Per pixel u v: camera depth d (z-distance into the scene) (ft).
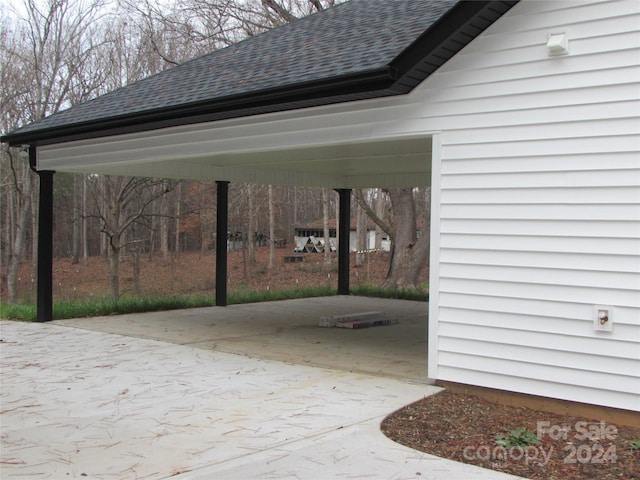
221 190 40.45
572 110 16.30
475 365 17.99
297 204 163.32
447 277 18.53
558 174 16.53
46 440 14.32
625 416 15.48
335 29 27.22
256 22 66.03
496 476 12.23
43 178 32.83
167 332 30.14
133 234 103.71
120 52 63.67
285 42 28.71
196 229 107.76
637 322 15.30
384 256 122.11
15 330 30.45
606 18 15.75
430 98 18.80
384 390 18.78
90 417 16.15
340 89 19.25
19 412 16.61
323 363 22.99
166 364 22.70
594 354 15.94
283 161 34.58
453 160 18.38
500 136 17.49
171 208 100.48
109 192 66.33
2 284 87.25
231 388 19.15
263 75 22.85
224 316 36.11
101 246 120.26
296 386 19.34
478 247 17.93
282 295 46.06
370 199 125.39
